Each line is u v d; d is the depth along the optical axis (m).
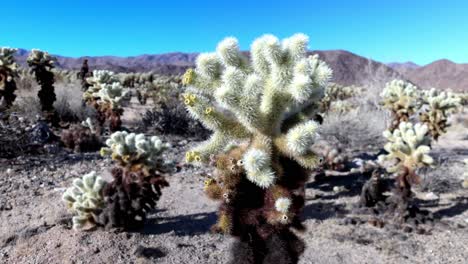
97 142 8.67
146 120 11.32
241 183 2.50
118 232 4.60
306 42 2.46
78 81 16.98
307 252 4.50
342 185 6.89
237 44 2.62
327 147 7.80
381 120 11.04
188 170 7.58
